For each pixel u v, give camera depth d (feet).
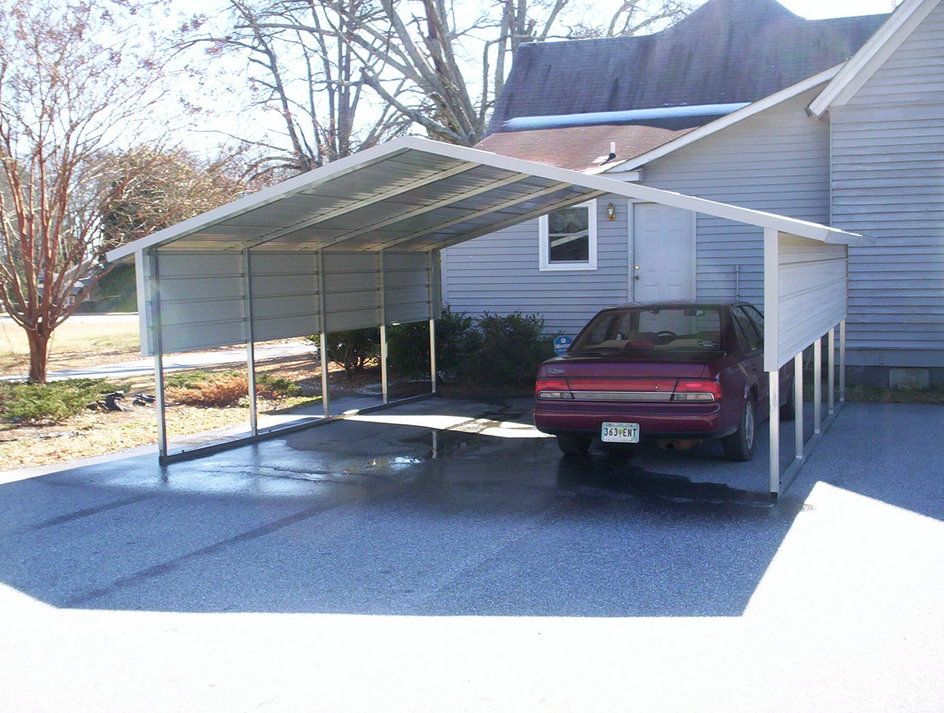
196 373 50.47
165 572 19.44
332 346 52.26
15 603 17.81
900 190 42.42
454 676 14.12
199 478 28.37
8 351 75.05
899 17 40.24
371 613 16.80
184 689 13.96
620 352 28.37
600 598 17.19
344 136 93.56
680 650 14.79
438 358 49.55
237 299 33.99
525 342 47.67
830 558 19.04
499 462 29.55
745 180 47.98
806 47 69.72
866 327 43.55
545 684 13.74
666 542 20.44
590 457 29.91
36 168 47.91
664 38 73.31
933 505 22.86
